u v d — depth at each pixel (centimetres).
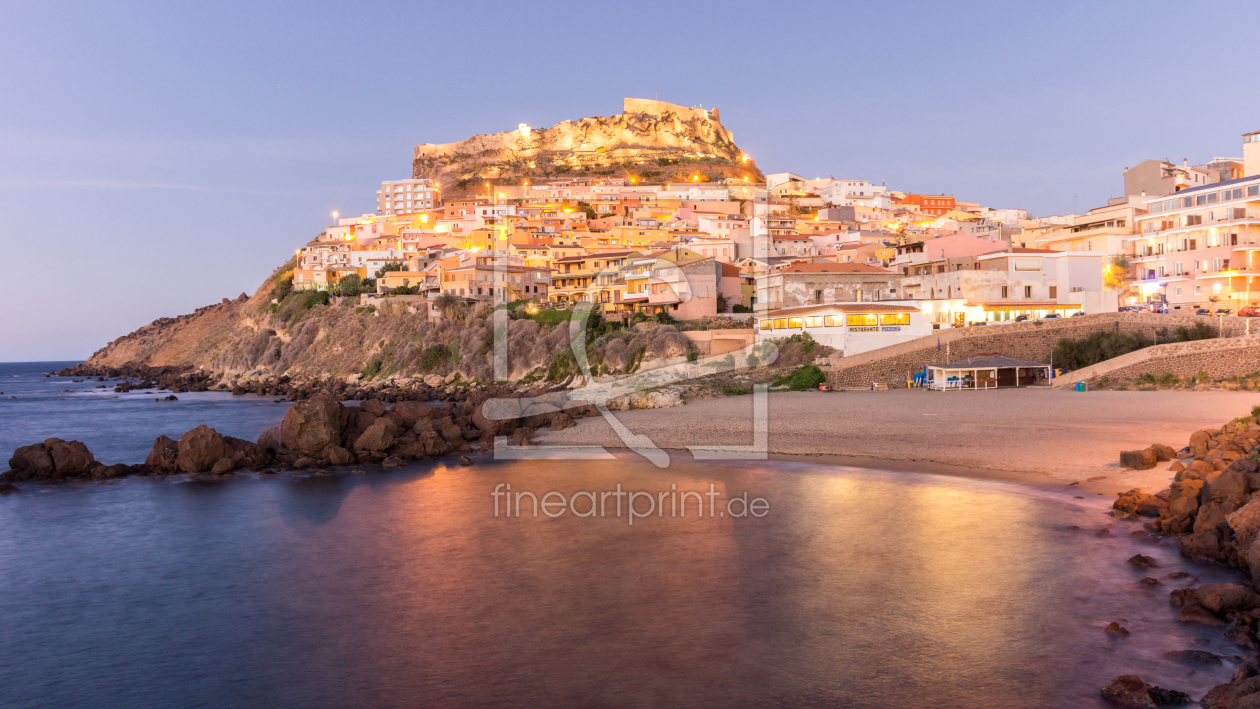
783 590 2108
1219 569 2102
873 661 1648
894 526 2731
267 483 4091
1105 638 1705
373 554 2658
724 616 1934
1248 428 3262
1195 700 1405
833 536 2636
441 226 17300
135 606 2231
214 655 1855
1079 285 8925
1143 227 10100
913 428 4838
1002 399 6003
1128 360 6512
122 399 11288
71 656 1881
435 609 2078
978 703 1448
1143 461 3331
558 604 2069
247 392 11850
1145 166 12600
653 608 2006
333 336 12888
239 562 2647
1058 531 2561
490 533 2872
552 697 1538
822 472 3809
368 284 14688
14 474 4212
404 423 5434
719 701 1494
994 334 7431
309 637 1930
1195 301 9069
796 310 8281
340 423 4991
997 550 2383
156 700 1638
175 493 3872
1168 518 2491
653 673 1627
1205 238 9106
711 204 16488
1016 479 3397
